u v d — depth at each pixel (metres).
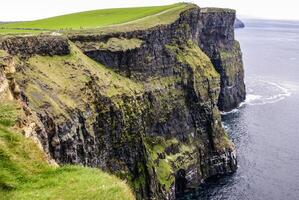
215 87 149.88
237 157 140.00
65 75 92.56
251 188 117.94
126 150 103.31
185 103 138.25
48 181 33.94
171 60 138.25
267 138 157.38
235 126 173.00
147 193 107.69
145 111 120.25
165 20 146.62
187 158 128.88
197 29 174.12
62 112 79.12
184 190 125.12
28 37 90.06
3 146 36.44
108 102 99.56
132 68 123.62
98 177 35.12
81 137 84.00
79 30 122.25
